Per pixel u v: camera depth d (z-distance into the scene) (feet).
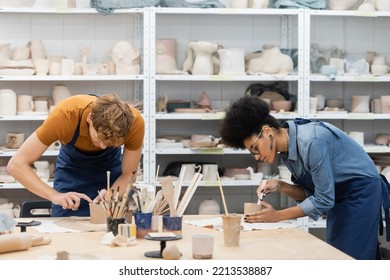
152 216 7.98
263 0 15.15
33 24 15.93
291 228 8.63
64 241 7.73
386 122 16.67
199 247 6.78
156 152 14.74
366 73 15.47
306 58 14.98
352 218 8.86
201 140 15.07
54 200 8.77
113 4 14.64
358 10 15.39
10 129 15.90
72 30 16.05
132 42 16.08
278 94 15.71
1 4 14.74
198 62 15.07
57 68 14.88
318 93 16.60
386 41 16.74
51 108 15.03
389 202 9.37
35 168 15.15
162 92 16.28
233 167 16.28
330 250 7.25
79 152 9.82
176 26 16.26
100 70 14.87
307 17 14.99
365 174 8.86
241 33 16.44
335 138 8.79
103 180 10.21
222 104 16.39
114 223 7.89
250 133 8.38
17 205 15.20
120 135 8.05
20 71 14.64
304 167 8.64
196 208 16.35
